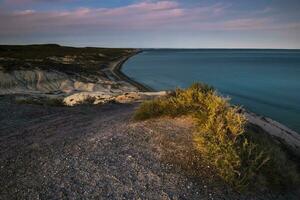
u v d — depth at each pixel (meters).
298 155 11.10
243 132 8.07
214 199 5.89
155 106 10.43
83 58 115.50
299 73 94.94
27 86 56.19
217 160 6.79
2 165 7.12
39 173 6.59
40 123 11.67
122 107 16.53
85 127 10.34
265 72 98.62
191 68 115.19
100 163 6.93
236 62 167.88
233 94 51.16
